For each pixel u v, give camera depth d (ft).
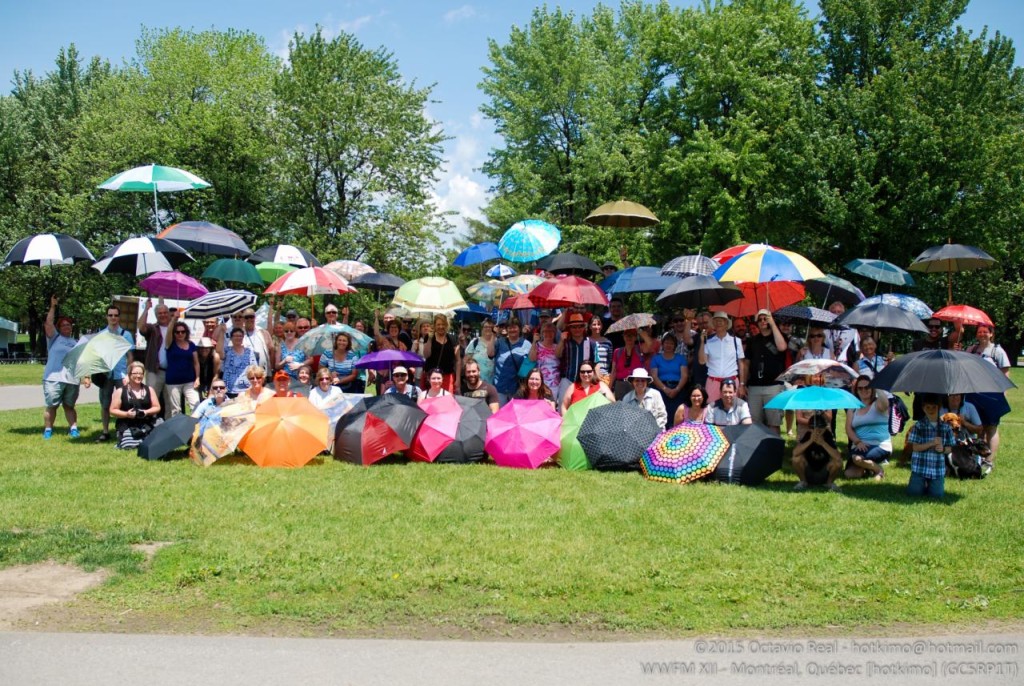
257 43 144.25
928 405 28.27
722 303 36.94
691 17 102.32
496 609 18.61
